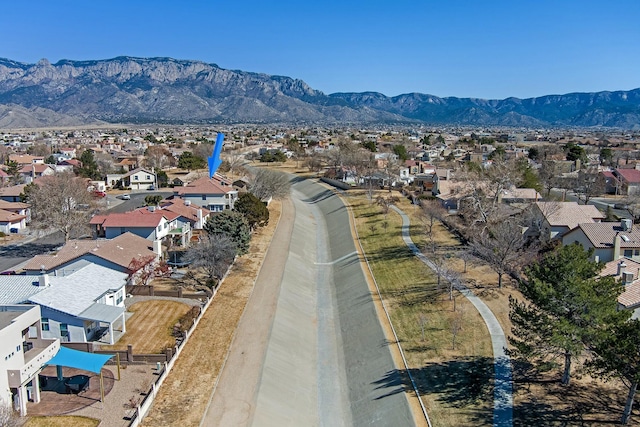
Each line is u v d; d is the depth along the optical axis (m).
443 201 80.19
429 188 99.38
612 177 96.88
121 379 33.75
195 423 29.86
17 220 74.94
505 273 50.91
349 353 42.38
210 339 40.56
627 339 23.44
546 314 29.22
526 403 30.31
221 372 35.72
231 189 86.88
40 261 48.59
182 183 116.00
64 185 72.25
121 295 45.31
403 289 51.03
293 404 34.56
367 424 32.53
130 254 51.47
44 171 113.19
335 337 45.94
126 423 28.92
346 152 134.25
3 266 57.53
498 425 28.64
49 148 174.62
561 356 33.94
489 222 60.25
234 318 44.75
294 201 104.50
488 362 35.34
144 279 50.75
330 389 37.44
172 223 65.06
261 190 93.88
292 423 32.44
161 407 31.12
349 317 48.59
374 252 64.88
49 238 70.88
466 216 67.62
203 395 32.75
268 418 31.67
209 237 55.66
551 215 58.09
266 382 35.28
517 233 49.44
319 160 148.00
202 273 54.94
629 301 32.75
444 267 50.88
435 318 43.09
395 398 33.38
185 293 48.84
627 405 26.95
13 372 28.66
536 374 33.31
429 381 34.47
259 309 47.09
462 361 36.12
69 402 30.88
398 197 94.75
